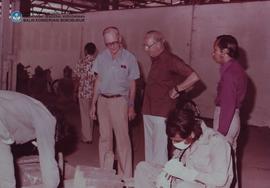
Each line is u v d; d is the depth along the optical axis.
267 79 10.85
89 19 14.84
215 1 12.95
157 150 4.93
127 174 5.43
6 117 3.76
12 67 8.27
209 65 11.84
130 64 5.38
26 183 4.46
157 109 4.89
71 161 6.68
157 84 4.90
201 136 3.39
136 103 11.55
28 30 16.78
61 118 4.97
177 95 4.82
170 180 3.53
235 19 11.33
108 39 5.29
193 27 12.13
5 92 4.03
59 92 14.86
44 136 3.96
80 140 8.11
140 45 13.24
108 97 5.38
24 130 3.96
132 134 9.29
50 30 16.14
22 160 4.64
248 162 7.41
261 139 9.52
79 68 7.70
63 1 19.73
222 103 4.29
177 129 3.24
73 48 15.46
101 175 4.29
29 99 4.07
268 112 10.87
